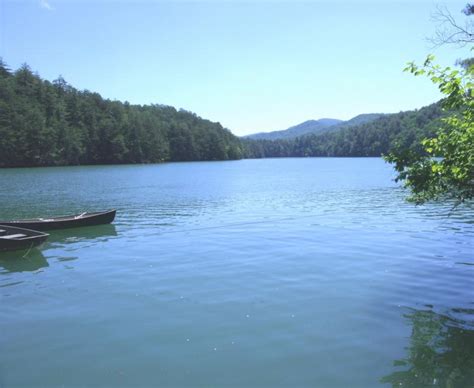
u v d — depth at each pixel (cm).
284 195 3544
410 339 805
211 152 15775
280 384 670
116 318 924
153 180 5644
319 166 10319
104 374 706
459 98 852
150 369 718
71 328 879
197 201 3195
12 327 888
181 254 1487
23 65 11256
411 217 2208
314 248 1538
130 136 12150
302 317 912
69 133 10400
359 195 3431
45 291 1112
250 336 829
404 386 657
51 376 703
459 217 2169
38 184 4925
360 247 1538
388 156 994
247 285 1127
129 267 1333
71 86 12775
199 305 989
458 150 876
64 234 1917
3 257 1489
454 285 1100
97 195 3697
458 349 764
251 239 1728
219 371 709
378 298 1017
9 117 9269
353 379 679
